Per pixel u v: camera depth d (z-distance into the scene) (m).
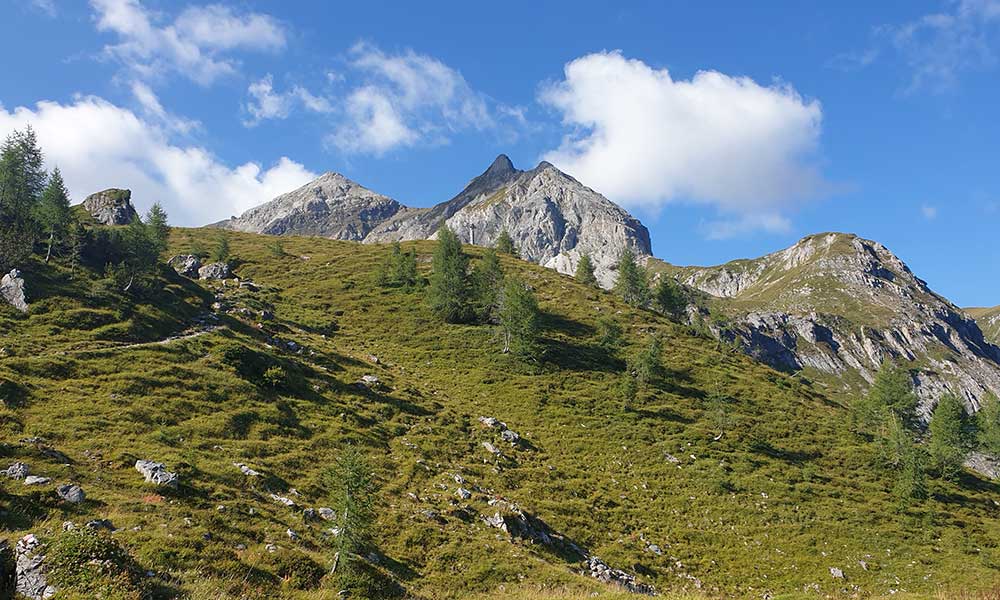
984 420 92.94
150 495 29.61
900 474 63.75
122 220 146.12
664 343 105.69
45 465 29.84
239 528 28.70
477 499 43.97
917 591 41.41
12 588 15.37
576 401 75.38
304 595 23.73
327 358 74.38
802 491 58.47
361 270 133.12
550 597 27.00
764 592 40.38
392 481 44.06
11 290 63.31
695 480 58.28
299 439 47.97
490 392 75.94
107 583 15.96
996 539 52.59
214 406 49.03
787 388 94.69
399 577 29.45
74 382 46.47
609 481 56.06
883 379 88.56
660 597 24.09
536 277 143.75
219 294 96.94
